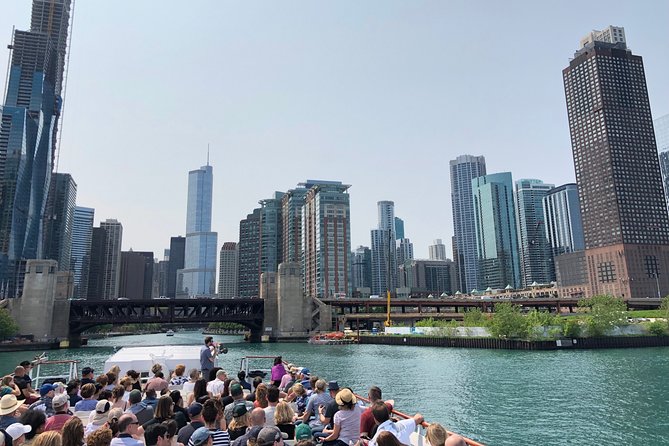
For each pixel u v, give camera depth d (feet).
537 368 219.41
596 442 97.66
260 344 494.18
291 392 54.90
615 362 240.12
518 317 340.18
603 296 354.95
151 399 46.73
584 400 140.05
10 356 362.33
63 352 407.03
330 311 573.33
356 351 358.64
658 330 344.08
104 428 25.95
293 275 561.43
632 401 136.87
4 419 36.76
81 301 503.20
